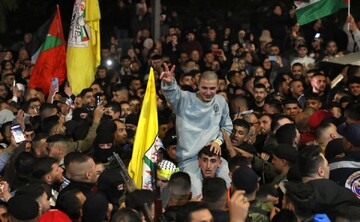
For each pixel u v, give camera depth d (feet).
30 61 72.95
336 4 62.34
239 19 99.50
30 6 98.12
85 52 59.41
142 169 36.78
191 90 54.90
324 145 38.60
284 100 53.93
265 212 30.17
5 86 63.57
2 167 41.16
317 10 62.18
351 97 52.54
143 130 37.11
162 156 38.93
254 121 46.01
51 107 48.37
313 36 80.33
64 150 39.27
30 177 36.17
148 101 37.27
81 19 59.41
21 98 63.21
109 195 33.88
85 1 59.41
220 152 36.17
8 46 96.78
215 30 89.40
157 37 80.38
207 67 71.92
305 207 29.22
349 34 75.56
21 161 36.55
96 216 29.68
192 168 36.29
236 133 42.06
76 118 48.98
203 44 81.51
